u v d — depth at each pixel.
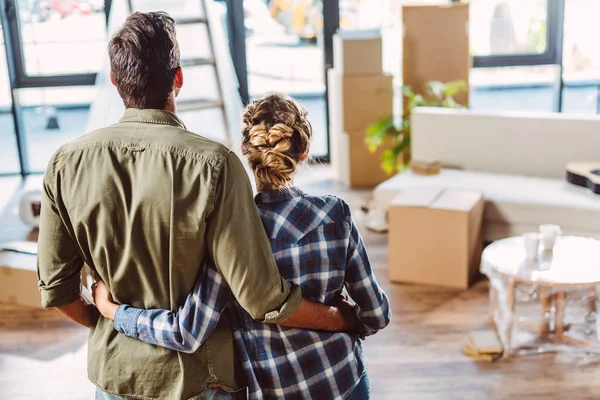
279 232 1.52
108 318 1.52
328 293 1.56
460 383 3.12
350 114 5.99
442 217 4.01
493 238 4.46
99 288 1.53
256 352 1.54
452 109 5.12
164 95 1.44
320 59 6.64
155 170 1.38
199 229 1.37
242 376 1.55
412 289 4.12
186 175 1.36
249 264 1.38
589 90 6.95
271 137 1.51
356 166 6.13
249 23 6.48
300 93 6.74
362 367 1.66
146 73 1.40
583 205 4.20
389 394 3.05
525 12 6.54
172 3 5.43
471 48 6.63
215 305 1.43
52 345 3.61
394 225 4.14
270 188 1.55
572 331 3.49
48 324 3.84
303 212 1.53
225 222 1.36
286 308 1.42
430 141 5.11
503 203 4.36
